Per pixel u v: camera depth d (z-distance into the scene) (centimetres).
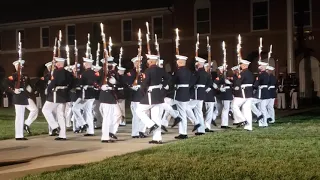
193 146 1129
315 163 896
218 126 1772
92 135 1492
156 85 1217
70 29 4238
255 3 3494
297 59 3366
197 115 1464
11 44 4491
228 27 3578
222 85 1691
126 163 916
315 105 3177
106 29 4072
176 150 1071
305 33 3338
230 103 1755
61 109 1380
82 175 812
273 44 3434
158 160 942
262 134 1375
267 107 1786
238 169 846
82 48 4119
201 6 3672
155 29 3875
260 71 1720
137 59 1448
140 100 1283
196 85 1451
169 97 1373
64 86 1378
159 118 1239
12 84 1388
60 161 985
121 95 1521
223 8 3591
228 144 1157
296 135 1334
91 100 1486
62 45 4206
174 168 862
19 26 4431
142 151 1077
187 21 3725
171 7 3781
